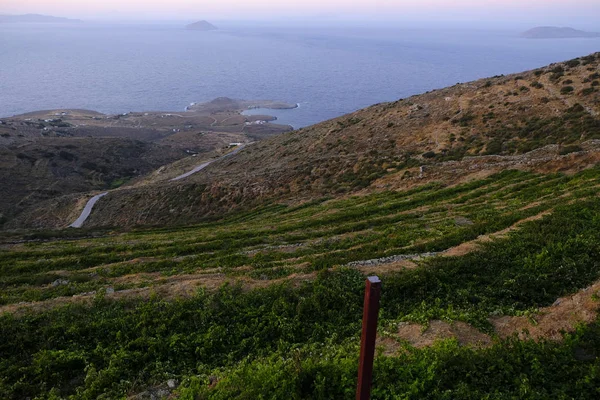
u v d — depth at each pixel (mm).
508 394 7016
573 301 10094
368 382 5578
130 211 52625
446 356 8008
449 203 23969
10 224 64375
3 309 13133
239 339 10938
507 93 49406
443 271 12906
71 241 30391
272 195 42812
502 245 14156
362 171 40656
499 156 32469
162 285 14406
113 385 9391
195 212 46312
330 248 18875
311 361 8234
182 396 8094
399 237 17984
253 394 7527
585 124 33969
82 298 13586
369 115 64812
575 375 7285
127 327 11492
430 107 55625
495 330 9914
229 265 18109
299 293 12688
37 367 9977
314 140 61562
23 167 100375
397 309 11609
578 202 16953
